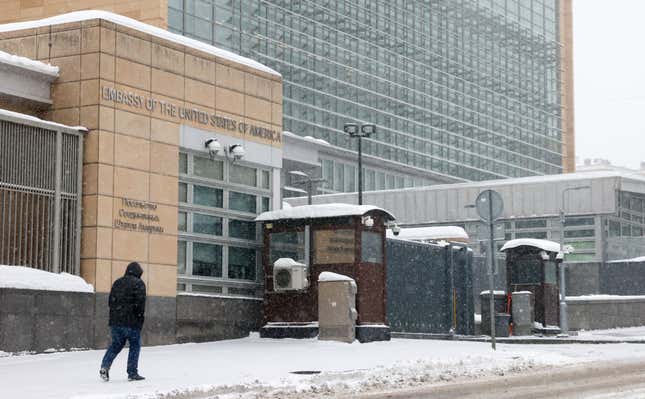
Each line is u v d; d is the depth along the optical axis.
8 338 20.98
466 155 98.12
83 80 23.88
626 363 19.22
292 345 24.16
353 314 25.09
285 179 74.75
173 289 25.25
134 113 24.58
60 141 23.16
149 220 24.77
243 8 69.19
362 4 84.75
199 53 26.78
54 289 22.14
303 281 26.33
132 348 15.22
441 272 32.94
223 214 27.33
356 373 15.62
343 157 81.88
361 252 25.89
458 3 98.81
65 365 18.28
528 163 108.94
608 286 59.16
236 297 27.09
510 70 107.06
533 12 112.25
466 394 13.32
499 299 35.72
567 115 118.06
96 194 23.47
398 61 89.25
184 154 26.23
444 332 32.75
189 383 14.65
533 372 17.05
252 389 13.60
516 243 36.34
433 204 76.88
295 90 75.62
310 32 77.69
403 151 88.75
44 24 24.45
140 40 24.97
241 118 28.08
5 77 23.08
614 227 74.38
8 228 21.98
